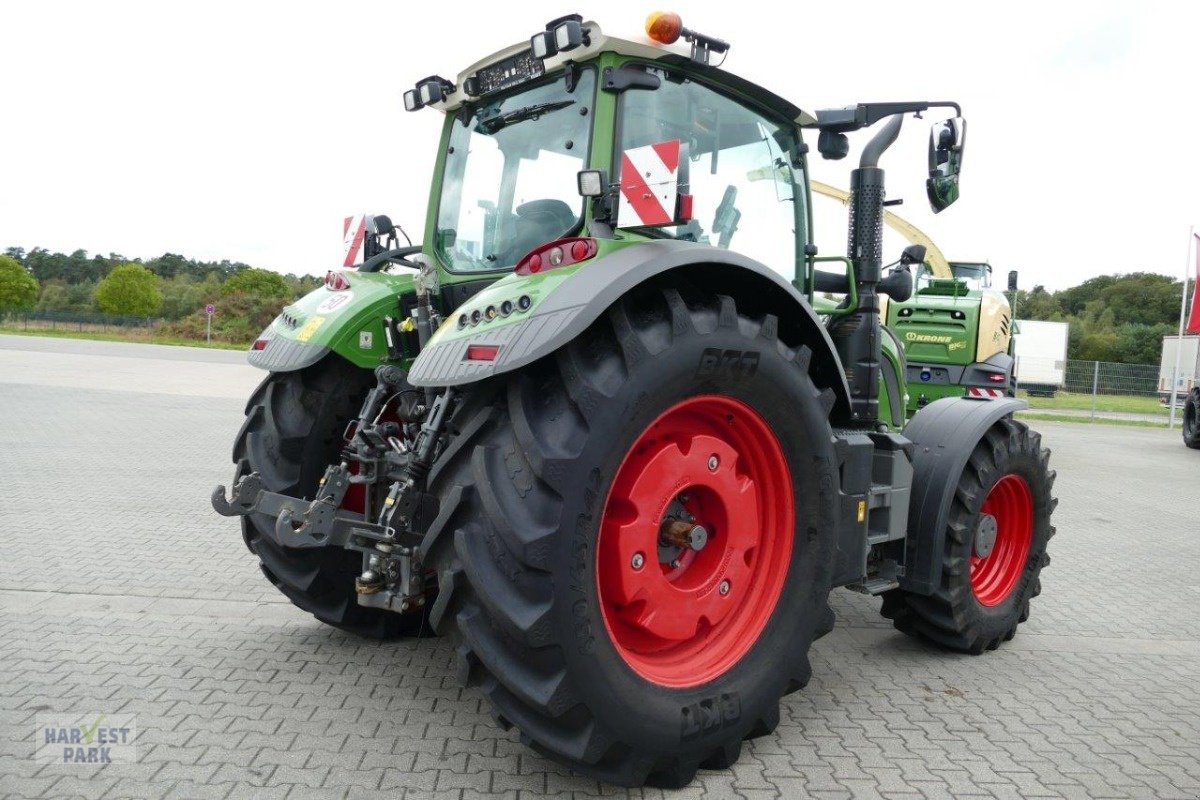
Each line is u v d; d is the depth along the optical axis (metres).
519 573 2.30
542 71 3.16
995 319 10.55
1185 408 15.52
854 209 3.84
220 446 9.45
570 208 3.09
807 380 2.90
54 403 12.71
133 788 2.44
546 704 2.30
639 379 2.42
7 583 4.38
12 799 2.35
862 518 3.26
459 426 2.57
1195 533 7.27
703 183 3.30
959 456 3.76
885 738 3.04
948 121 3.64
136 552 5.07
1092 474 11.04
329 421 3.46
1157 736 3.12
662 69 3.14
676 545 2.73
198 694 3.12
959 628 3.82
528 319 2.41
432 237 3.71
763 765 2.80
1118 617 4.74
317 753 2.71
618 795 2.54
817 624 2.98
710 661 2.76
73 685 3.16
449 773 2.62
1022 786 2.71
